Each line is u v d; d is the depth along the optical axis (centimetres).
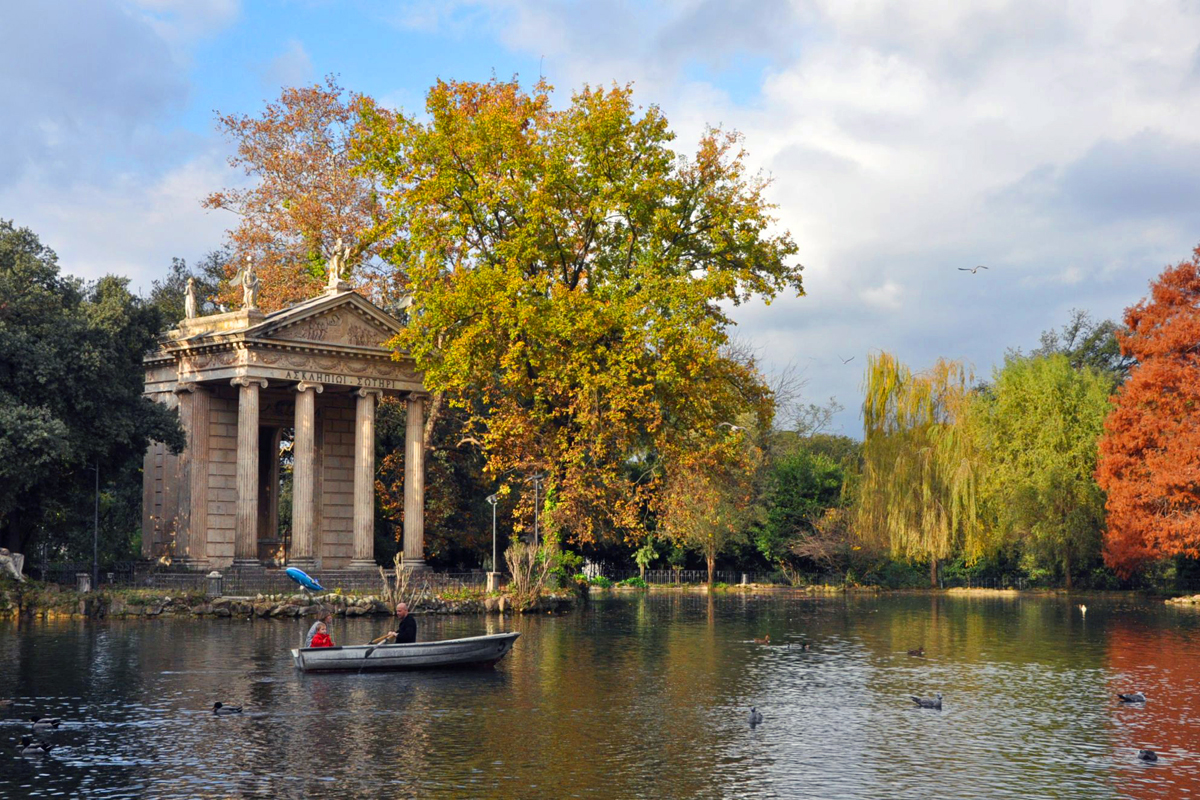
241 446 7456
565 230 7362
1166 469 8656
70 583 7150
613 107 6994
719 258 7506
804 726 3042
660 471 8231
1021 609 8194
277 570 7431
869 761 2612
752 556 12600
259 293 8706
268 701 3356
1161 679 4062
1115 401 9350
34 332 6625
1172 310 9162
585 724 3038
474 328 6894
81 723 2997
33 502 7006
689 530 10225
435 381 7312
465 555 10075
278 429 8650
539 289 7044
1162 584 10412
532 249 7062
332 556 8656
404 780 2391
